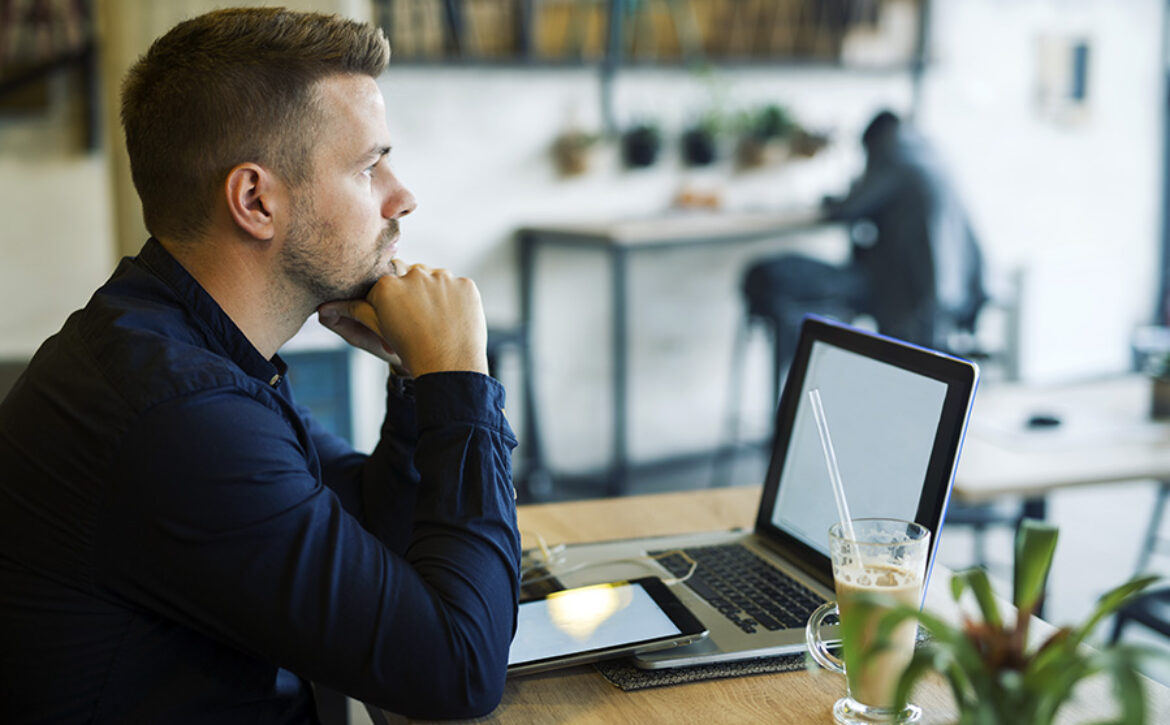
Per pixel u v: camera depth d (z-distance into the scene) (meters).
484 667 0.95
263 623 0.92
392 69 4.08
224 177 1.03
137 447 0.91
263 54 1.02
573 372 4.64
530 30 4.34
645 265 4.75
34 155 3.80
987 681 0.66
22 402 1.00
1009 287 5.37
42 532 0.94
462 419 1.06
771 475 1.37
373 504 1.30
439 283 1.14
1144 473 2.00
